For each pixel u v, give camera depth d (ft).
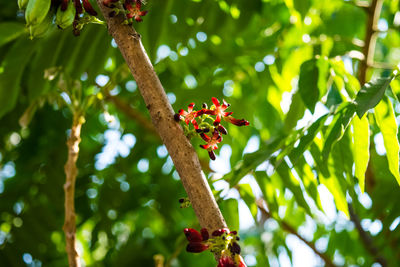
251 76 13.07
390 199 10.55
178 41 11.39
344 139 7.03
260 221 14.71
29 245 12.88
